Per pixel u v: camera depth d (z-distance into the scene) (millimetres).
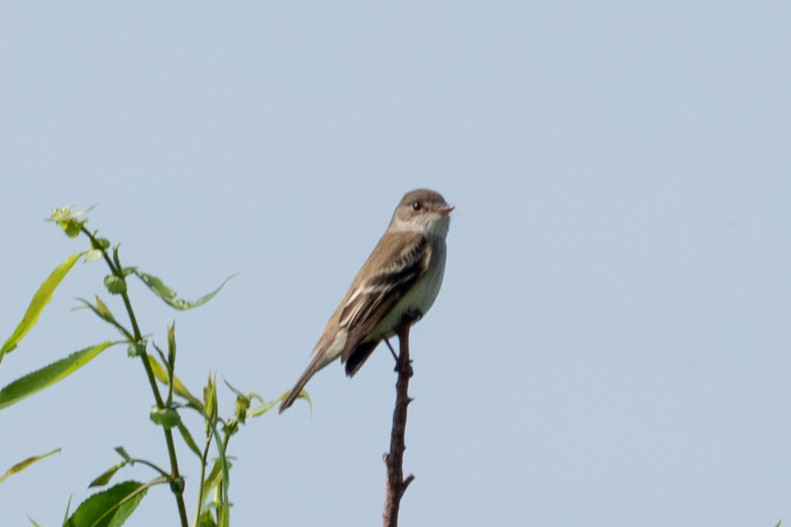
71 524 7883
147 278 7859
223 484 7871
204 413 8086
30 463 7902
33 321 8148
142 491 8023
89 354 7816
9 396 7867
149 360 8016
